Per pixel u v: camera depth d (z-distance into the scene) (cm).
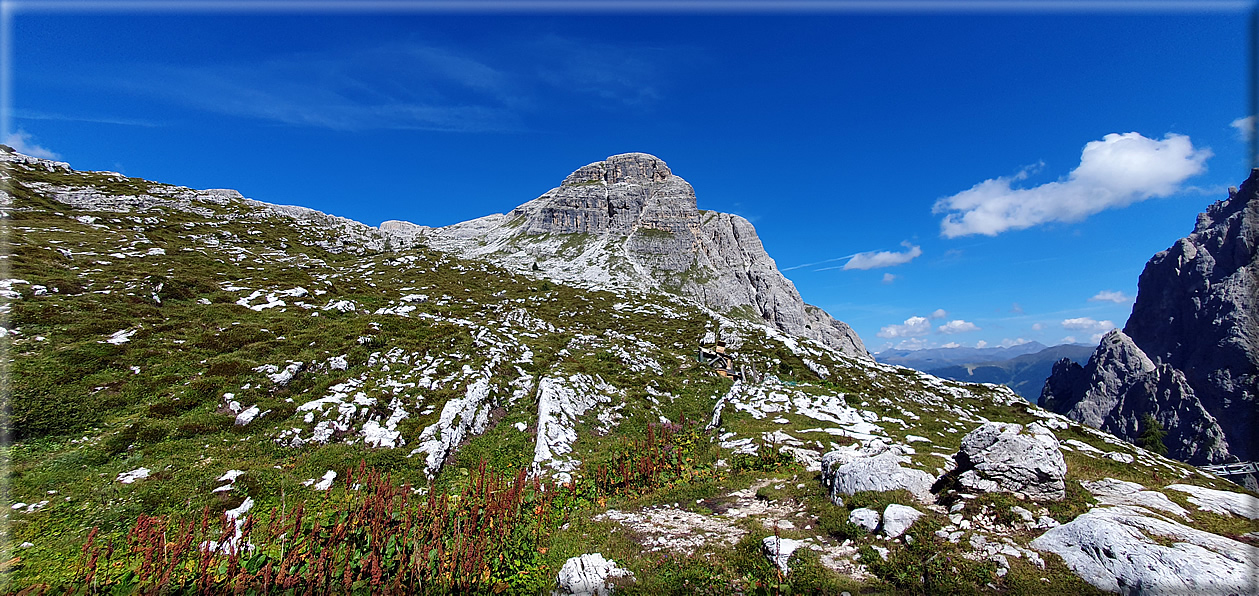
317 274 4728
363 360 2819
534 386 3133
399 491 1666
